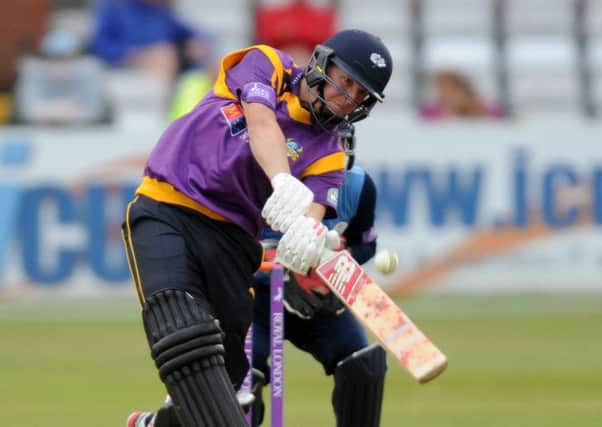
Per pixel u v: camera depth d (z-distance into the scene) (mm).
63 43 48375
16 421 24812
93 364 32562
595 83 61562
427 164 45062
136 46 52719
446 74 51750
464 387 29391
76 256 43375
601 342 36531
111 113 48781
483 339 36969
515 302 44438
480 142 45188
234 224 16000
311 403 27078
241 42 60500
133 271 15836
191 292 15617
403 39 61938
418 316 41438
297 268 14875
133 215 15953
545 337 37438
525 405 26859
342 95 15891
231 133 15859
